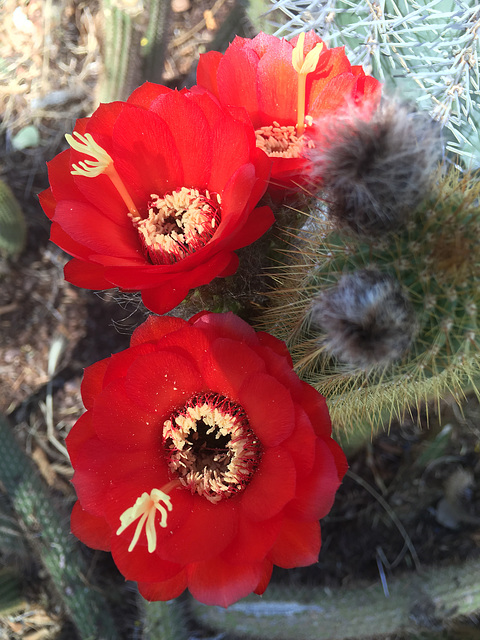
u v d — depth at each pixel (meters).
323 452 0.15
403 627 0.28
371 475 0.35
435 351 0.17
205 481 0.17
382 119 0.15
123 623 0.33
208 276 0.16
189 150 0.18
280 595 0.30
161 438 0.18
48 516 0.30
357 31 0.27
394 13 0.26
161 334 0.17
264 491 0.16
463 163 0.27
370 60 0.26
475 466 0.34
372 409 0.22
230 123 0.16
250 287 0.21
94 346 0.38
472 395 0.34
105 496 0.16
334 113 0.18
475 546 0.34
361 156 0.15
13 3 0.43
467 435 0.35
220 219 0.18
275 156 0.19
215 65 0.20
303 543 0.16
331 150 0.15
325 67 0.19
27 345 0.38
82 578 0.30
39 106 0.41
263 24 0.31
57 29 0.42
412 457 0.35
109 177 0.17
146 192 0.18
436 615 0.28
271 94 0.19
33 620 0.33
